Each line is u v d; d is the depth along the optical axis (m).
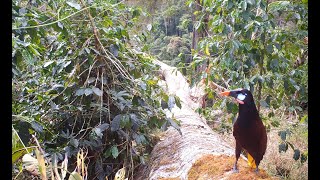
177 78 5.59
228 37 2.86
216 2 2.72
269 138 3.76
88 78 2.65
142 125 2.92
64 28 2.42
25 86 2.73
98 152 2.78
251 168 2.10
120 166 2.95
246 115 1.75
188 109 4.25
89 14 2.64
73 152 2.48
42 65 2.81
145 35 3.56
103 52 2.79
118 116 2.53
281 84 2.90
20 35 2.11
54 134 2.75
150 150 3.40
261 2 2.48
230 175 2.04
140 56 3.08
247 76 3.04
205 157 2.43
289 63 2.86
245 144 1.84
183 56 3.61
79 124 2.88
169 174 2.52
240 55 2.81
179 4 7.53
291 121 3.85
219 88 3.93
